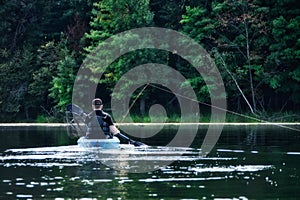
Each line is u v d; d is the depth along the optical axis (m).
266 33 54.94
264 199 13.95
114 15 55.84
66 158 21.83
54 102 59.59
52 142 29.38
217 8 55.59
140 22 55.91
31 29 64.31
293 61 55.09
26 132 40.12
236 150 24.78
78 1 62.72
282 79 55.31
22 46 64.44
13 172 18.14
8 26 63.22
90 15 62.28
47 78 60.69
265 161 20.70
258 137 32.41
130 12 56.09
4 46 63.75
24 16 64.00
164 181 16.42
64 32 63.84
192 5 60.12
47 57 60.88
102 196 14.22
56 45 62.88
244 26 55.88
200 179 16.78
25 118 62.44
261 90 55.97
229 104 57.47
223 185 15.77
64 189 15.17
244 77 55.75
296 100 56.75
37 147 26.31
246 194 14.54
